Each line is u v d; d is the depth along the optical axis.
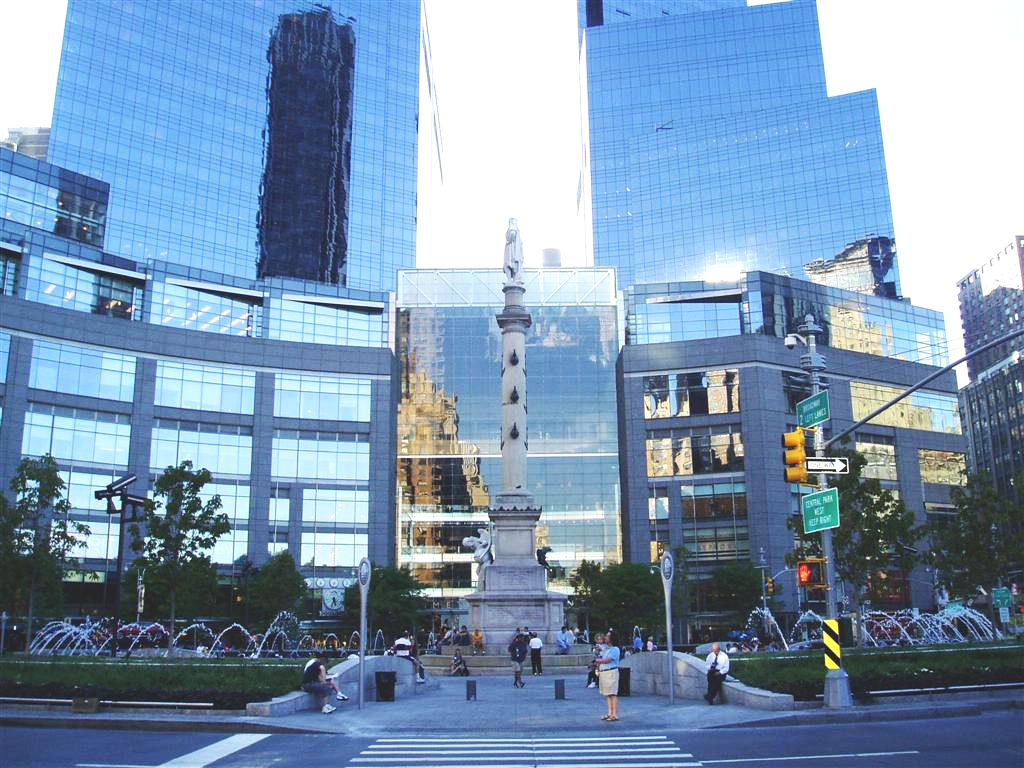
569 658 48.31
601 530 116.44
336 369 107.12
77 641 75.75
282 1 157.50
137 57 141.00
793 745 19.69
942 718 23.89
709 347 112.06
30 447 89.25
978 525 56.94
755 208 160.88
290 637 81.88
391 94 164.50
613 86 176.00
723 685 27.77
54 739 21.33
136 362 97.69
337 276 151.12
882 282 149.38
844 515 53.84
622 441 116.62
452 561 114.62
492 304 123.38
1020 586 87.44
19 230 95.12
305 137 154.38
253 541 99.62
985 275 195.12
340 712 26.84
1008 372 169.75
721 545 106.81
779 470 107.44
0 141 154.12
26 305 91.19
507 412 55.41
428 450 118.62
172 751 19.53
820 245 155.25
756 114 165.88
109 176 134.62
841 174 157.12
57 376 92.25
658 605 86.88
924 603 107.00
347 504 104.50
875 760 17.38
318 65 158.75
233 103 148.75
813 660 31.72
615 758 18.48
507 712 27.02
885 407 26.42
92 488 92.38
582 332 123.31
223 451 100.88
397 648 37.28
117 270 100.81
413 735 22.61
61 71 134.00
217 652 64.25
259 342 104.69
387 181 159.88
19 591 57.22
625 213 168.50
